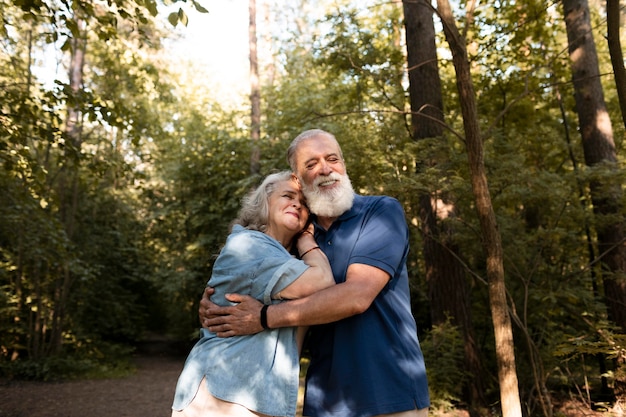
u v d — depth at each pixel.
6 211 5.85
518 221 5.35
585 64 6.39
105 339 14.03
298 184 2.03
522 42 6.41
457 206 5.77
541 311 5.46
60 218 9.78
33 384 8.53
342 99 8.82
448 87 6.73
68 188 10.20
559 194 4.96
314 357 1.91
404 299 1.94
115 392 8.17
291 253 2.04
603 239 5.95
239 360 1.73
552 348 5.18
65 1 3.70
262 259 1.80
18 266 9.29
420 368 1.87
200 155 13.11
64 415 6.52
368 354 1.78
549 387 6.14
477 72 6.91
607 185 5.30
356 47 6.21
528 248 5.36
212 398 1.71
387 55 6.40
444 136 5.34
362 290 1.72
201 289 13.47
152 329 17.44
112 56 9.62
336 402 1.79
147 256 14.98
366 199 2.00
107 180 11.27
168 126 14.32
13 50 7.14
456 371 5.64
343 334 1.82
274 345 1.76
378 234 1.84
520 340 5.48
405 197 5.17
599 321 5.09
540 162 6.32
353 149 5.50
